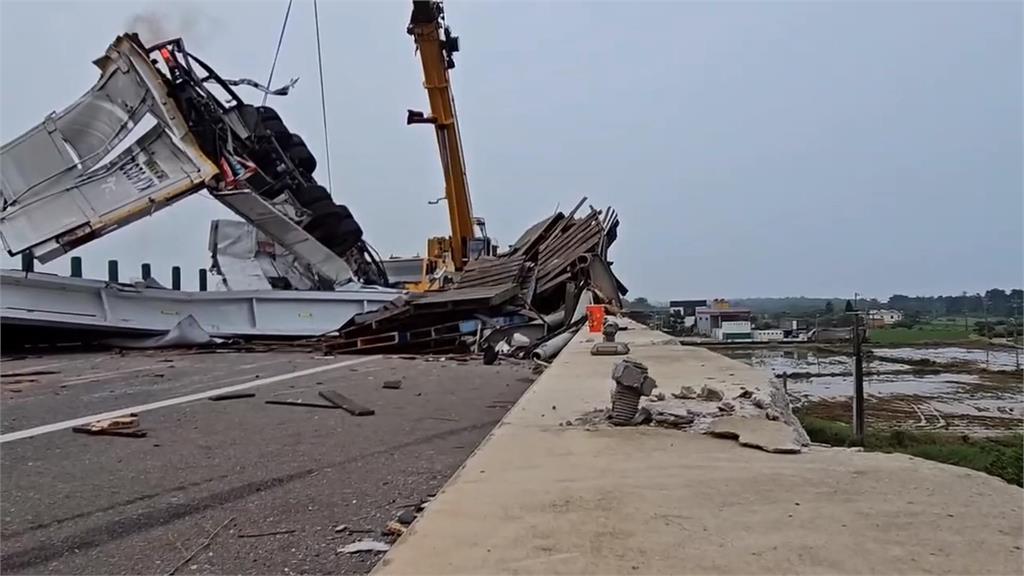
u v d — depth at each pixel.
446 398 10.28
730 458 3.73
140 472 5.84
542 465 3.62
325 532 4.18
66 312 20.77
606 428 4.66
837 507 2.80
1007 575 2.10
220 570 3.63
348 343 19.70
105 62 20.30
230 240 25.45
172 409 9.38
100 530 4.33
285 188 22.31
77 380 13.17
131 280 23.61
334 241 23.73
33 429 7.93
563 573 2.18
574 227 21.53
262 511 4.66
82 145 20.36
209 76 21.30
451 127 24.42
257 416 8.74
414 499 4.85
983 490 3.02
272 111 23.14
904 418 16.16
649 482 3.25
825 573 2.13
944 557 2.25
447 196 25.34
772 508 2.80
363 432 7.56
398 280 31.75
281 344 22.08
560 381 7.17
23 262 20.52
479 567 2.24
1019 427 14.52
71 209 20.02
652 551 2.35
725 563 2.23
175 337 21.56
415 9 22.75
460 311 19.31
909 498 2.91
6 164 19.81
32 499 5.03
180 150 20.44
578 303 19.09
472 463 3.68
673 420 4.73
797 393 19.31
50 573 3.68
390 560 2.30
